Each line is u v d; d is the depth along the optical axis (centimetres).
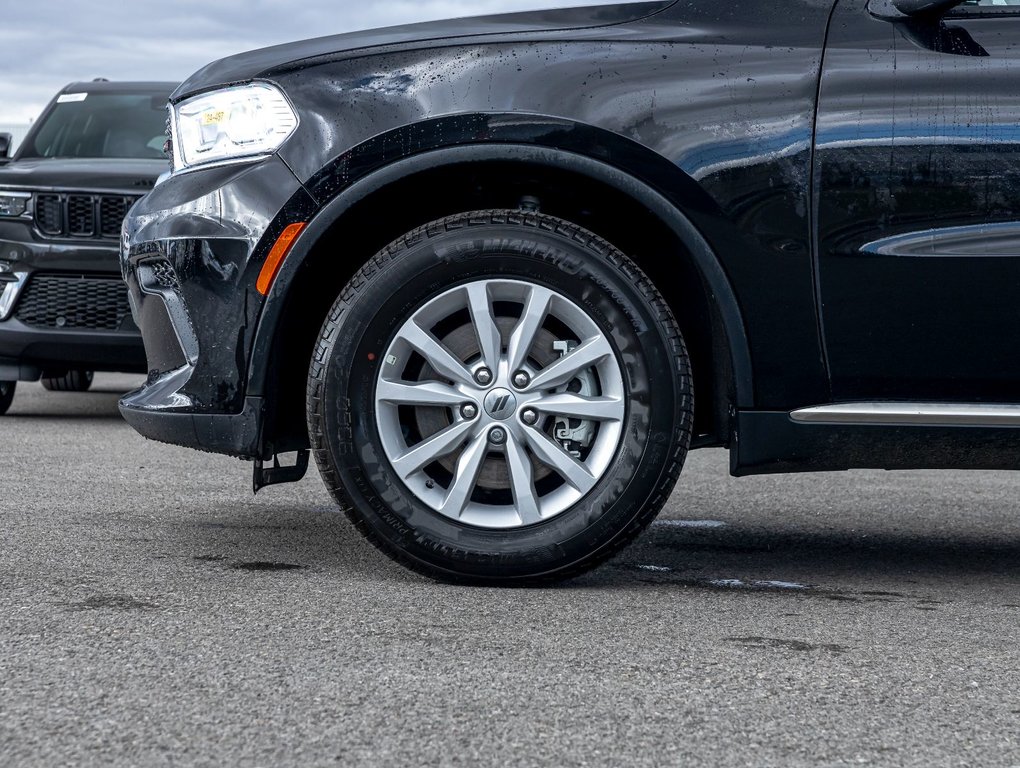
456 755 160
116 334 599
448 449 259
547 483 267
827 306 254
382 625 225
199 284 262
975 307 252
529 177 262
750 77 255
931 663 210
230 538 314
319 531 329
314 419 259
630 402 257
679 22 264
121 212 603
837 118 252
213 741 163
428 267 257
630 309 256
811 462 261
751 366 256
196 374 264
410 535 258
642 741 167
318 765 156
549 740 166
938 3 252
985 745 169
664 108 254
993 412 254
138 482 421
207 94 272
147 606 235
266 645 209
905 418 255
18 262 600
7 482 409
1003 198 250
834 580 288
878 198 251
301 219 256
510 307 264
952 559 321
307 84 263
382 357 258
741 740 168
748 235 253
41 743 161
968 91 252
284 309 258
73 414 673
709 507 409
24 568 268
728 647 217
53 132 729
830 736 171
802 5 262
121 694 181
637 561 308
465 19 275
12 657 199
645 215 262
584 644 216
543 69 257
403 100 257
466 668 198
